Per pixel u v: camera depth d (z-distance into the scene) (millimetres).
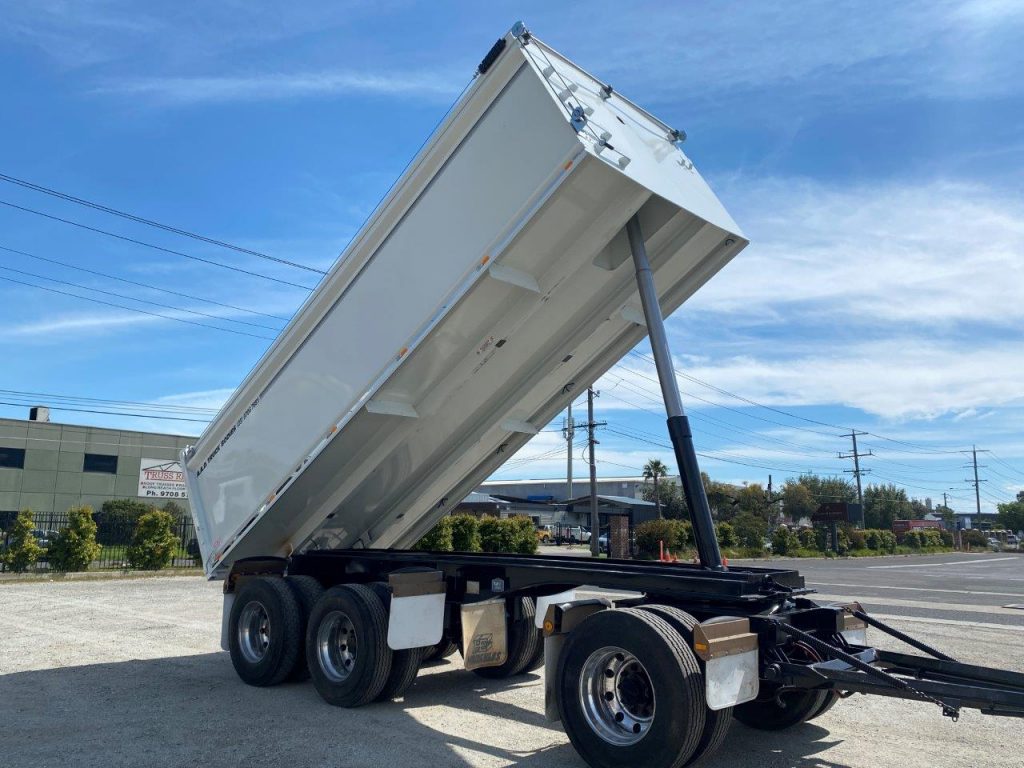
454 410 7242
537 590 6715
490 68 5652
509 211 5570
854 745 5594
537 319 6480
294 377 7500
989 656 9492
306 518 8234
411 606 6664
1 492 42344
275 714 6316
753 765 5117
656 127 6652
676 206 5949
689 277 7102
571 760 5148
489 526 29094
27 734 5648
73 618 12281
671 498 67125
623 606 5629
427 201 6242
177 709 6453
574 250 5926
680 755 4488
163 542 23266
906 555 65750
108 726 5887
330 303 7102
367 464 7504
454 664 8711
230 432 8406
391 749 5336
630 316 6945
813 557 54562
